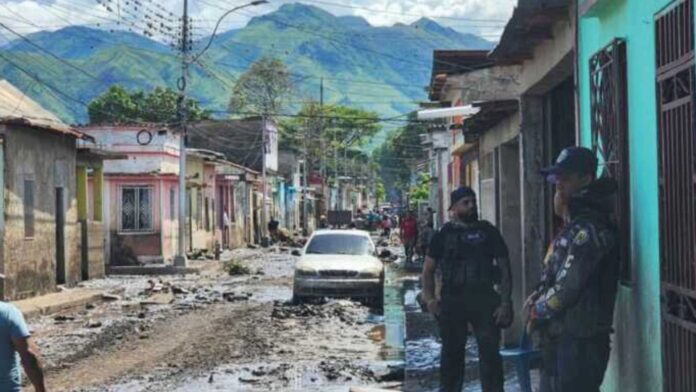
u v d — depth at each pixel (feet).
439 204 132.57
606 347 18.72
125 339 53.11
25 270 74.59
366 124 341.41
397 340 51.06
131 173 122.11
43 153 80.48
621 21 21.76
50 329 58.18
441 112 55.26
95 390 37.60
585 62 25.95
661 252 18.25
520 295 51.55
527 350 26.35
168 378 40.14
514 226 54.80
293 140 284.41
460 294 28.76
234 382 38.78
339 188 348.59
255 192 213.46
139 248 122.42
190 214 143.43
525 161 41.27
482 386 29.01
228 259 141.38
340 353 46.47
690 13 16.43
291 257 148.56
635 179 20.51
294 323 59.00
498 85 42.11
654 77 18.78
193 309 69.21
